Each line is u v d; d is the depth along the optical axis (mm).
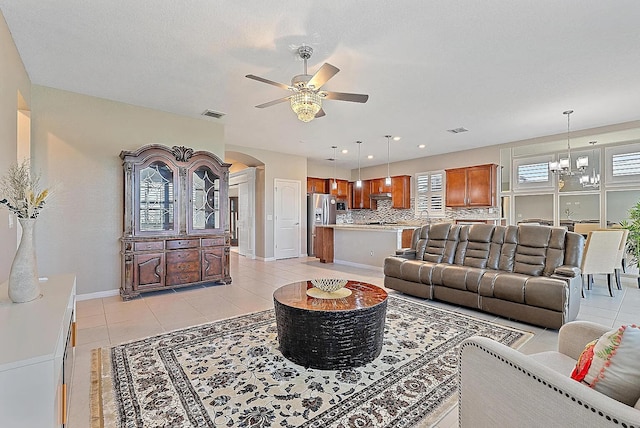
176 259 4281
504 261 3730
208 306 3676
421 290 4031
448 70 3201
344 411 1742
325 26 2445
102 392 1918
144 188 4105
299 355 2240
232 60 2986
